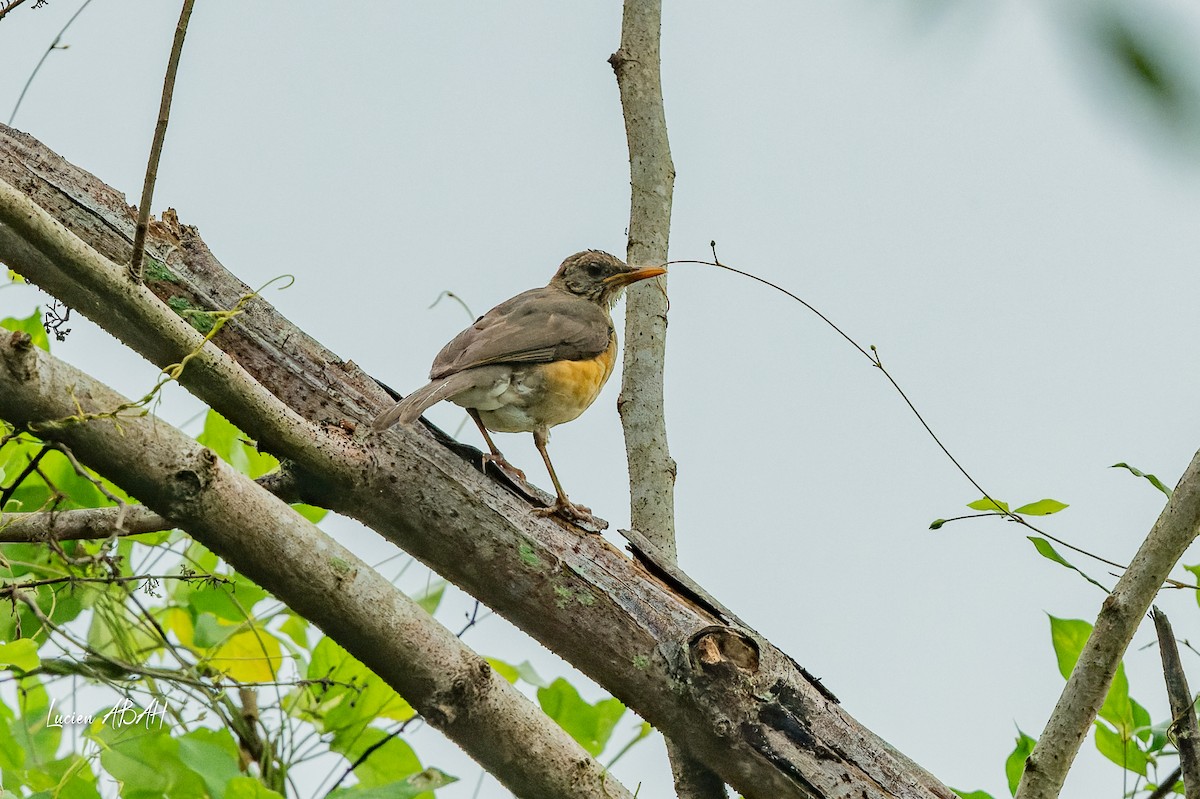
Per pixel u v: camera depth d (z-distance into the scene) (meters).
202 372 7.63
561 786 8.07
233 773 9.90
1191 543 8.03
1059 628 10.41
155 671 10.05
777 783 8.45
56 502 7.64
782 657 8.73
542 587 8.58
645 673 8.52
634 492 10.58
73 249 7.06
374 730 11.02
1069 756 8.29
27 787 10.14
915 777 8.59
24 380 7.11
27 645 8.40
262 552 7.61
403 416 8.44
